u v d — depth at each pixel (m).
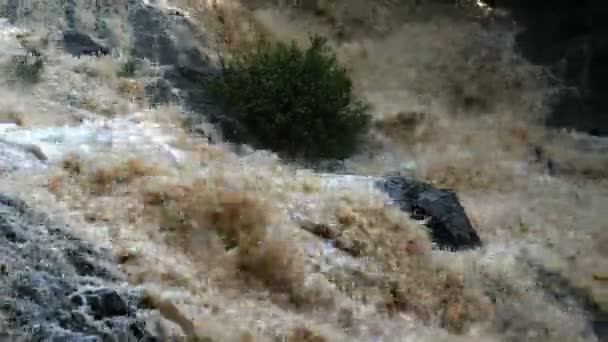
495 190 45.09
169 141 34.97
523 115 55.69
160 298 21.09
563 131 53.94
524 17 62.91
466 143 50.84
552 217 41.25
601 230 39.69
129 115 39.09
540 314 30.00
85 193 26.34
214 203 26.78
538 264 33.56
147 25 47.78
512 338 28.91
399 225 31.14
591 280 33.47
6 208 23.03
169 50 47.34
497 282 30.86
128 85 42.06
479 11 64.25
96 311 19.78
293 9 61.00
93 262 22.00
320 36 56.00
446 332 27.14
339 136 44.72
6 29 43.06
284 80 43.81
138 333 19.73
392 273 28.84
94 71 41.91
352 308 25.84
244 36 53.72
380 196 33.06
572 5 60.34
